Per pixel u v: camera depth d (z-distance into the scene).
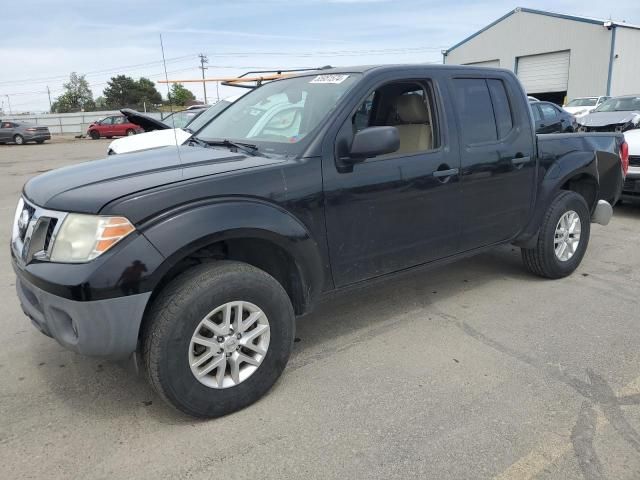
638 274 4.96
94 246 2.42
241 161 3.02
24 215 2.86
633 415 2.76
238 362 2.80
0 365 3.41
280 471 2.40
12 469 2.44
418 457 2.47
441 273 5.07
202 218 2.57
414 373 3.23
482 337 3.70
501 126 4.11
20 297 2.89
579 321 3.93
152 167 2.96
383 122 4.04
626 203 8.38
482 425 2.70
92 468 2.44
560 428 2.66
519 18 32.19
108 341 2.45
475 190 3.87
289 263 3.07
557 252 4.70
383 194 3.33
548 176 4.45
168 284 2.64
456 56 36.28
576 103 23.55
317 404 2.91
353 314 4.15
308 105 3.41
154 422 2.78
